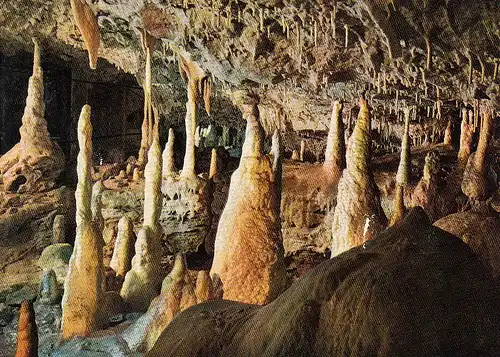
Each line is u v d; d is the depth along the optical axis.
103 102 18.91
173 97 15.00
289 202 9.21
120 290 7.31
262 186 4.86
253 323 1.84
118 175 13.40
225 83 10.89
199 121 17.92
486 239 3.32
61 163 12.43
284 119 13.34
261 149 4.93
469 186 4.53
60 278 8.20
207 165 14.71
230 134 20.23
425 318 1.40
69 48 14.32
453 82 7.49
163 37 8.59
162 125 18.27
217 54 8.56
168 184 10.11
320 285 1.59
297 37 6.93
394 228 1.69
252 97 11.30
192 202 10.14
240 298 4.69
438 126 12.59
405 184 8.44
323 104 11.68
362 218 4.98
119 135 19.06
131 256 7.84
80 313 5.84
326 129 13.10
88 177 6.00
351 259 1.62
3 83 17.66
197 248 10.38
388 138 13.02
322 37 7.24
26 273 9.98
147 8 7.95
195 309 2.36
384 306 1.44
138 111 19.73
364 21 6.02
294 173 9.64
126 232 7.81
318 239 9.20
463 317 1.41
